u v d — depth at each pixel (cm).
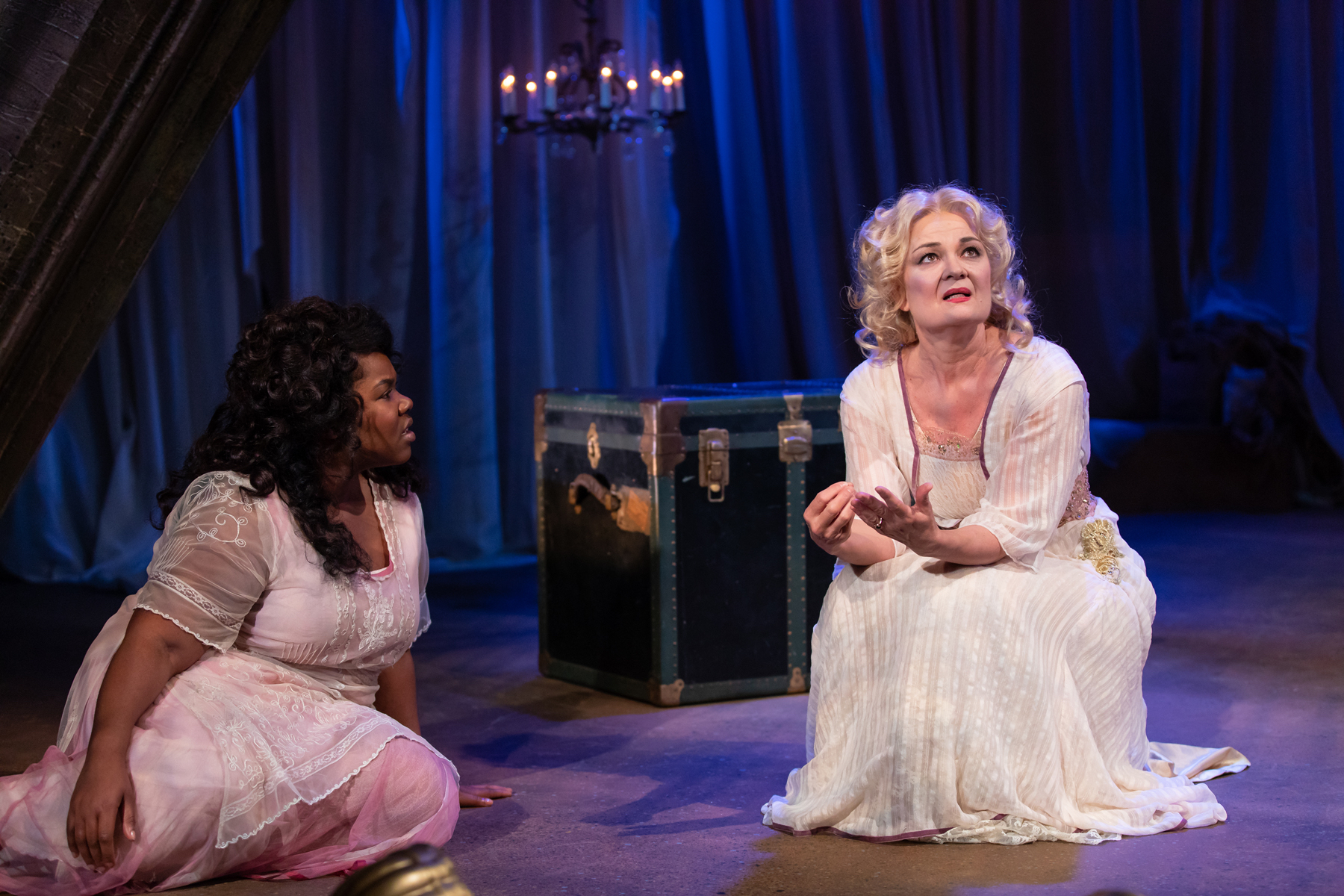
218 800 204
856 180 634
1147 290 674
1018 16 642
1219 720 302
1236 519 605
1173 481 629
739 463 336
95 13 232
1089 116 668
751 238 640
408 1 576
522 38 595
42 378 257
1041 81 675
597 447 348
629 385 624
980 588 228
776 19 633
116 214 257
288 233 563
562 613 365
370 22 569
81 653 411
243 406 217
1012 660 223
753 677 341
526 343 608
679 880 207
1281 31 650
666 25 638
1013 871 204
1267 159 664
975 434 243
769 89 640
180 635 209
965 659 223
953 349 241
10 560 545
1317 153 663
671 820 242
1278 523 591
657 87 524
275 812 207
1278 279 666
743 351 651
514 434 607
